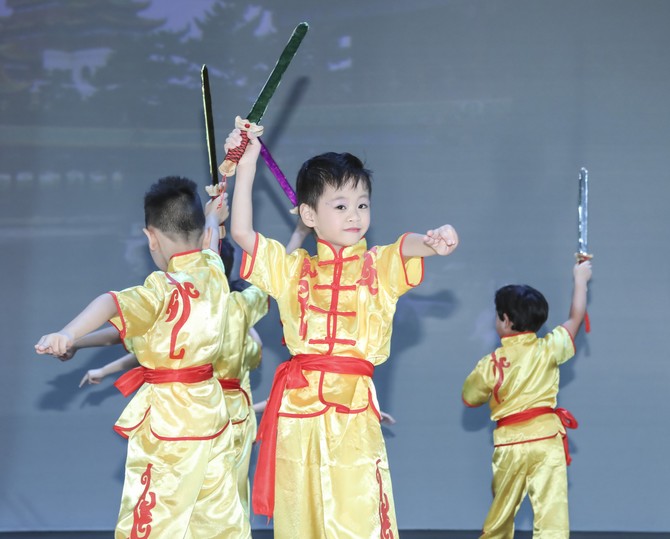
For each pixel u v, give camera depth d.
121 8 6.67
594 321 6.50
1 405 6.46
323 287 3.32
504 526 5.13
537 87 6.60
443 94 6.62
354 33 6.66
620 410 6.44
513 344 5.23
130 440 3.61
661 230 6.52
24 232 6.57
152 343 3.54
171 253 3.77
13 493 6.41
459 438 6.47
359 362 3.24
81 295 6.55
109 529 6.41
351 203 3.34
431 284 6.57
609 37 6.60
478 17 6.64
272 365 6.54
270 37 6.67
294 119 6.64
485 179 6.59
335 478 3.14
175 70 6.67
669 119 6.56
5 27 6.64
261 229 6.60
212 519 3.60
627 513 6.38
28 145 6.61
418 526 6.41
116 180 6.62
